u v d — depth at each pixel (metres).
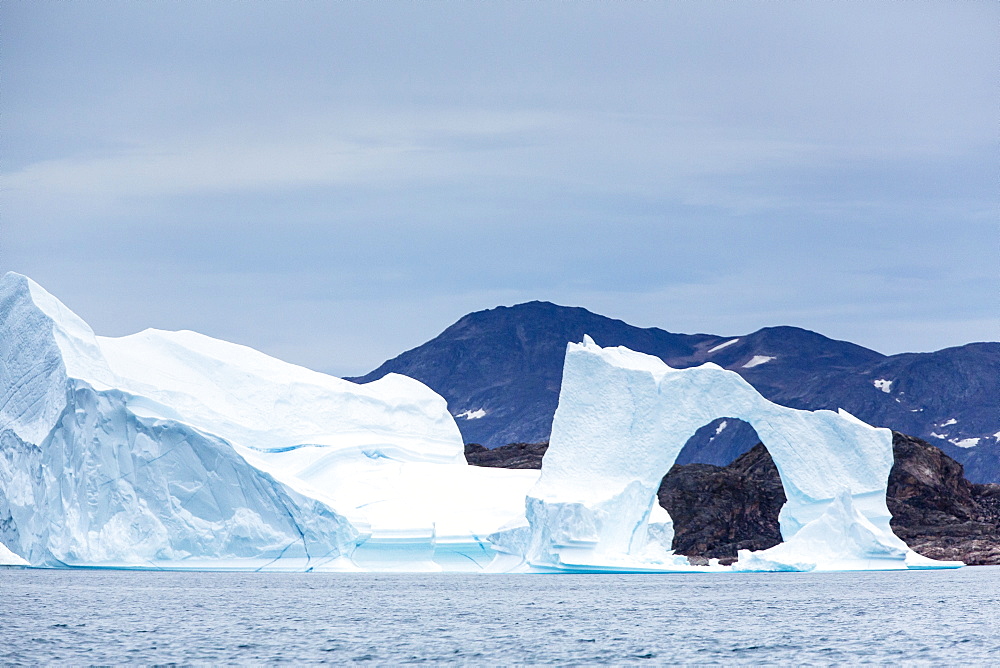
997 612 157.38
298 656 120.69
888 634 134.62
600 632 138.38
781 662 116.62
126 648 125.25
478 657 120.38
